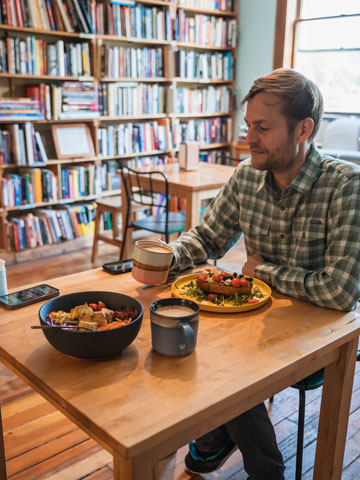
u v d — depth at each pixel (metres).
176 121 5.00
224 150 5.72
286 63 5.20
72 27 4.08
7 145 3.90
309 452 1.82
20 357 1.02
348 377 1.27
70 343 0.96
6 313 1.23
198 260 1.63
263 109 1.30
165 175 3.50
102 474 1.68
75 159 4.27
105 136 4.47
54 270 3.84
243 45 5.44
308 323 1.21
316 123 1.38
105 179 4.63
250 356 1.05
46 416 2.00
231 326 1.19
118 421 0.83
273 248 1.59
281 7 5.05
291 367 1.03
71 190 4.32
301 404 1.46
